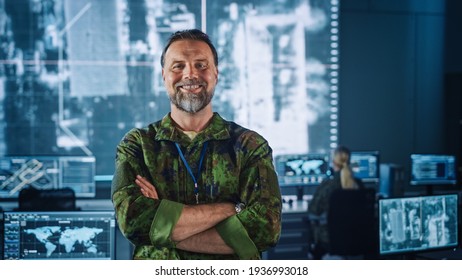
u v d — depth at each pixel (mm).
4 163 6195
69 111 6629
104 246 3186
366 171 6734
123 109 6699
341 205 5070
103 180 6668
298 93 7008
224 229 1641
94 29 6637
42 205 5324
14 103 6562
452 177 6938
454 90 7750
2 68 6539
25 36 6555
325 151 7105
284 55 6953
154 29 6707
